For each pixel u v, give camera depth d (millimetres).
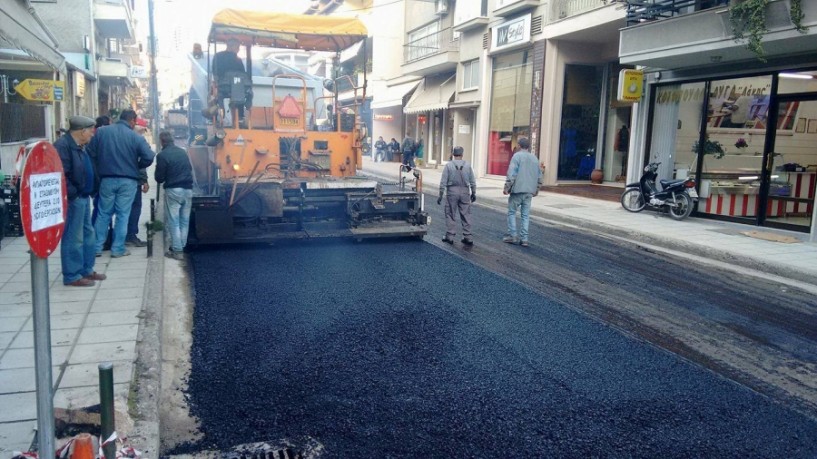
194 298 6676
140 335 4965
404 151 27812
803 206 11312
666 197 13367
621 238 11547
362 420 4051
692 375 4965
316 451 3656
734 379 4926
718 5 11664
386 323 5969
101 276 6633
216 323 5867
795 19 9336
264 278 7605
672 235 11141
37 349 2521
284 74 10992
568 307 6719
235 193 9172
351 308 6430
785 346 5758
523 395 4484
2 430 3371
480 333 5766
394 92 34469
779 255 9477
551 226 12773
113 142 7598
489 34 22578
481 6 23094
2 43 11016
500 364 5039
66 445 2977
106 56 33531
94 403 3707
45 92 14258
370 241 10305
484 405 4309
